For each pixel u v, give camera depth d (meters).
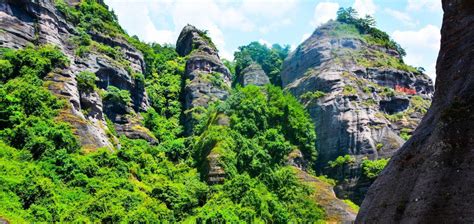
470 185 11.96
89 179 52.28
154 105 97.69
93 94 72.69
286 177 67.75
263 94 86.88
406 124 93.00
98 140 64.25
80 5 93.38
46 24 75.81
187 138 82.12
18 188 44.25
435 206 12.46
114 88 81.62
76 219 44.16
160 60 110.62
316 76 101.75
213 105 91.56
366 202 15.82
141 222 45.88
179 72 108.75
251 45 147.12
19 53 65.44
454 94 14.54
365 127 87.81
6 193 43.03
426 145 14.14
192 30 119.38
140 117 86.81
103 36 90.88
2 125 55.22
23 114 57.19
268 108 83.12
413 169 14.19
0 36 67.69
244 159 68.88
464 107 13.42
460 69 15.18
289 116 84.88
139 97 89.38
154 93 99.06
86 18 91.31
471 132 12.78
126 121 80.50
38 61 65.88
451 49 16.33
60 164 52.81
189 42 117.75
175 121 95.31
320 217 65.81
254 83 114.94
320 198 69.75
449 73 15.76
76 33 84.81
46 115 59.38
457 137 13.05
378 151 84.62
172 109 97.81
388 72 102.31
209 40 117.00
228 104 81.00
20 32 71.06
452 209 12.02
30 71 64.19
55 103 62.84
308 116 91.12
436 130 13.87
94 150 60.97
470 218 11.47
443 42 16.98
